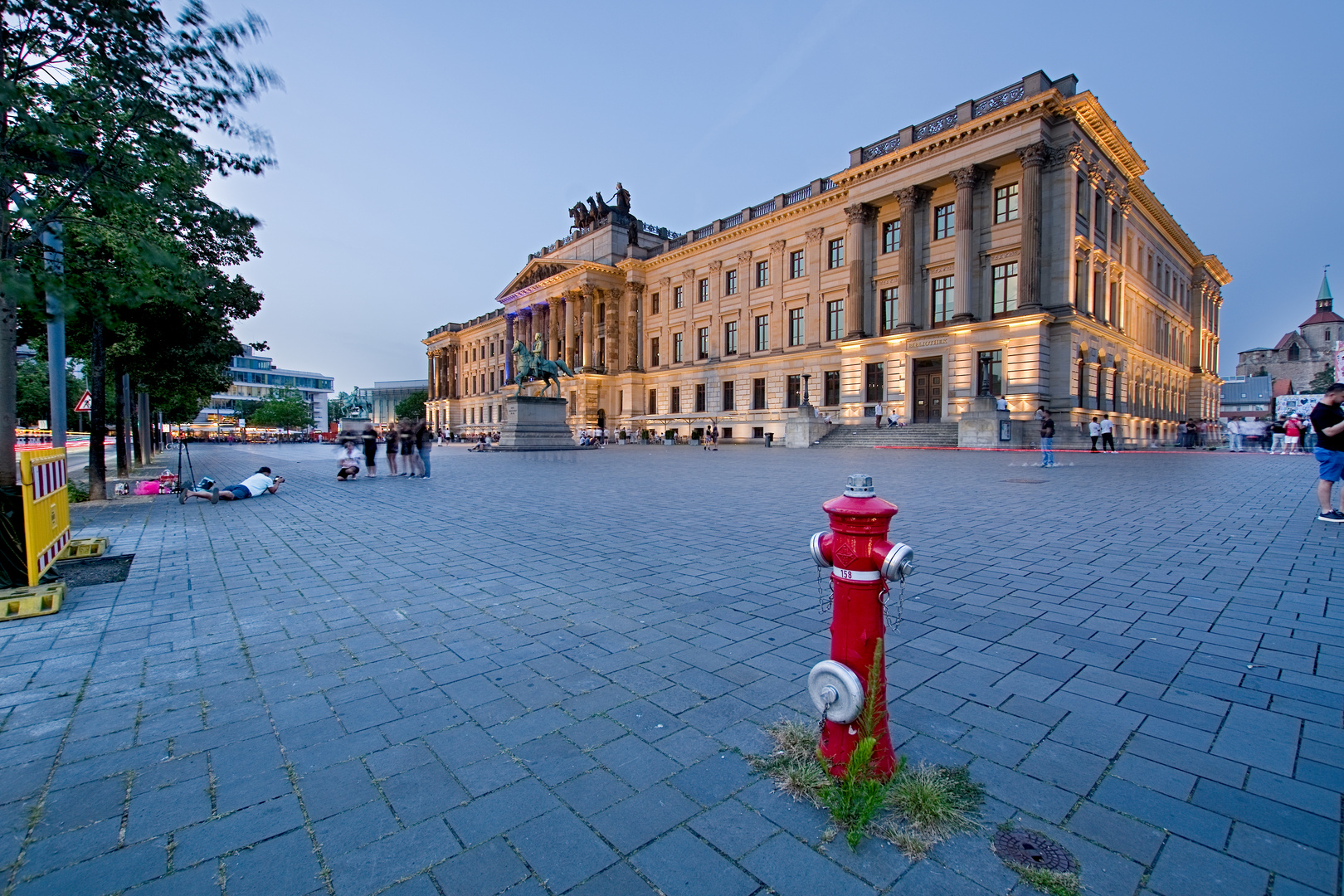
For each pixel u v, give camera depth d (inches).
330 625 196.5
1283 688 143.8
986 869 88.0
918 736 123.6
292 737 127.5
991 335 1398.9
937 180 1514.5
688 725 129.6
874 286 1685.5
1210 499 462.3
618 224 2677.2
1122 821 97.9
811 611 206.1
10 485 243.6
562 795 106.9
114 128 204.1
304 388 6171.3
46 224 213.3
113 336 641.6
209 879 88.0
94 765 117.6
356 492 596.1
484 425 3540.8
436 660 166.2
